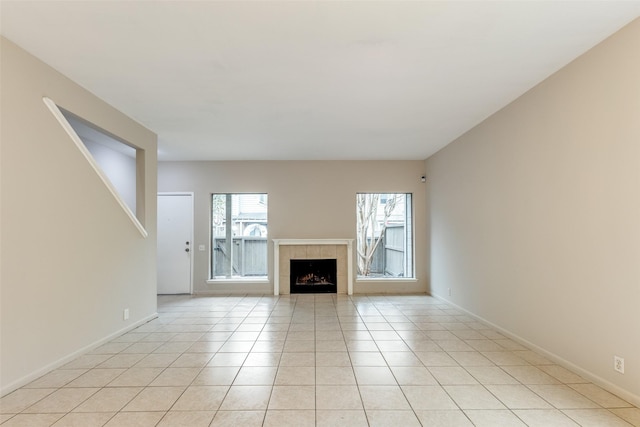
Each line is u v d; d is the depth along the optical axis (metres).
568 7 2.30
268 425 2.30
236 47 2.79
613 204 2.65
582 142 2.94
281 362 3.37
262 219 7.25
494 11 2.34
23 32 2.57
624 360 2.56
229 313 5.39
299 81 3.43
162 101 3.92
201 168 7.11
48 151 3.06
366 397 2.67
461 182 5.38
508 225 4.06
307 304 6.04
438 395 2.69
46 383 2.89
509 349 3.69
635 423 2.29
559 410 2.46
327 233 7.13
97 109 3.78
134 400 2.63
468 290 5.15
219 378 3.02
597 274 2.79
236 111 4.26
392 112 4.33
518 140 3.85
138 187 4.80
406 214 7.32
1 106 2.62
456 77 3.36
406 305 5.91
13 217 2.72
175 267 7.06
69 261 3.33
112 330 4.04
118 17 2.39
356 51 2.86
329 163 7.16
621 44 2.56
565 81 3.13
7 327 2.67
